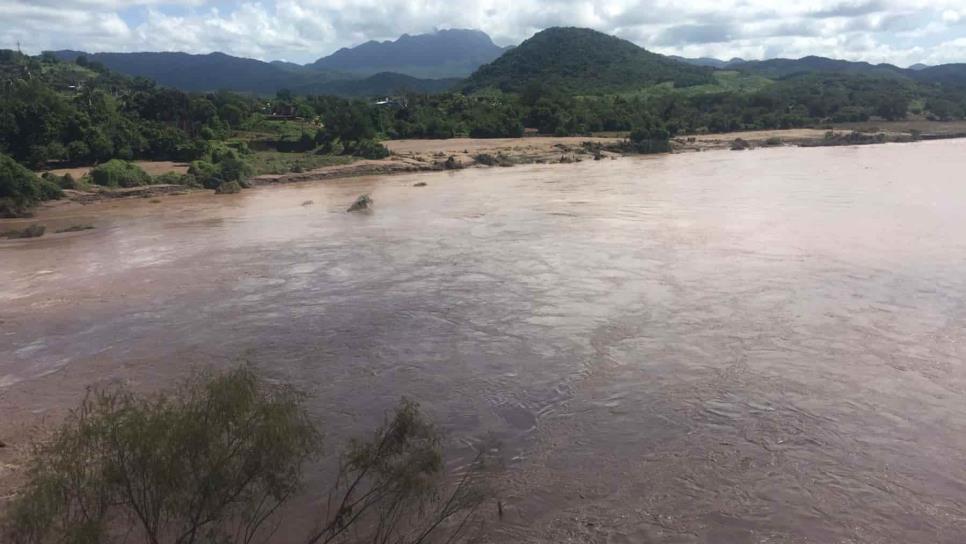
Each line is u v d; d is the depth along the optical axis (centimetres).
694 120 11669
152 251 3228
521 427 1305
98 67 18650
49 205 5012
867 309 1917
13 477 1149
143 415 732
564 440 1248
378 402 1434
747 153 8488
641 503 1042
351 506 893
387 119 10381
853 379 1464
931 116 12412
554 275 2431
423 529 962
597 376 1530
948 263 2377
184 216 4434
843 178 5194
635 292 2167
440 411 1383
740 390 1430
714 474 1117
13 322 2142
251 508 794
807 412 1323
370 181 6350
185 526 745
